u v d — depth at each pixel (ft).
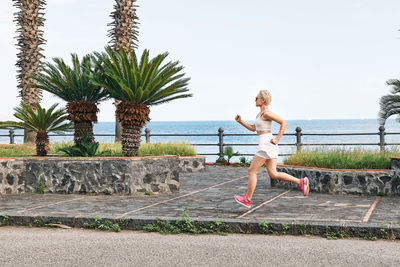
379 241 21.56
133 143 39.55
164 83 39.68
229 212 26.96
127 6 71.51
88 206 29.63
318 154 41.75
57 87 43.29
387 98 41.93
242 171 55.98
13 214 26.16
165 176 36.83
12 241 21.71
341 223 22.94
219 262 18.06
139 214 26.09
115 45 71.72
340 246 20.52
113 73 38.40
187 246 20.62
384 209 27.99
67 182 36.52
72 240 21.86
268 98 27.30
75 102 42.68
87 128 42.83
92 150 39.06
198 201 31.83
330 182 35.99
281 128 26.99
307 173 37.70
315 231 22.84
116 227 24.20
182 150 57.31
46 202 31.71
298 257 18.70
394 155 40.73
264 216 25.45
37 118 43.86
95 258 18.67
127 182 35.55
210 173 53.83
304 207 28.91
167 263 17.94
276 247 20.35
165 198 33.58
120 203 30.99
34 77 44.16
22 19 67.00
